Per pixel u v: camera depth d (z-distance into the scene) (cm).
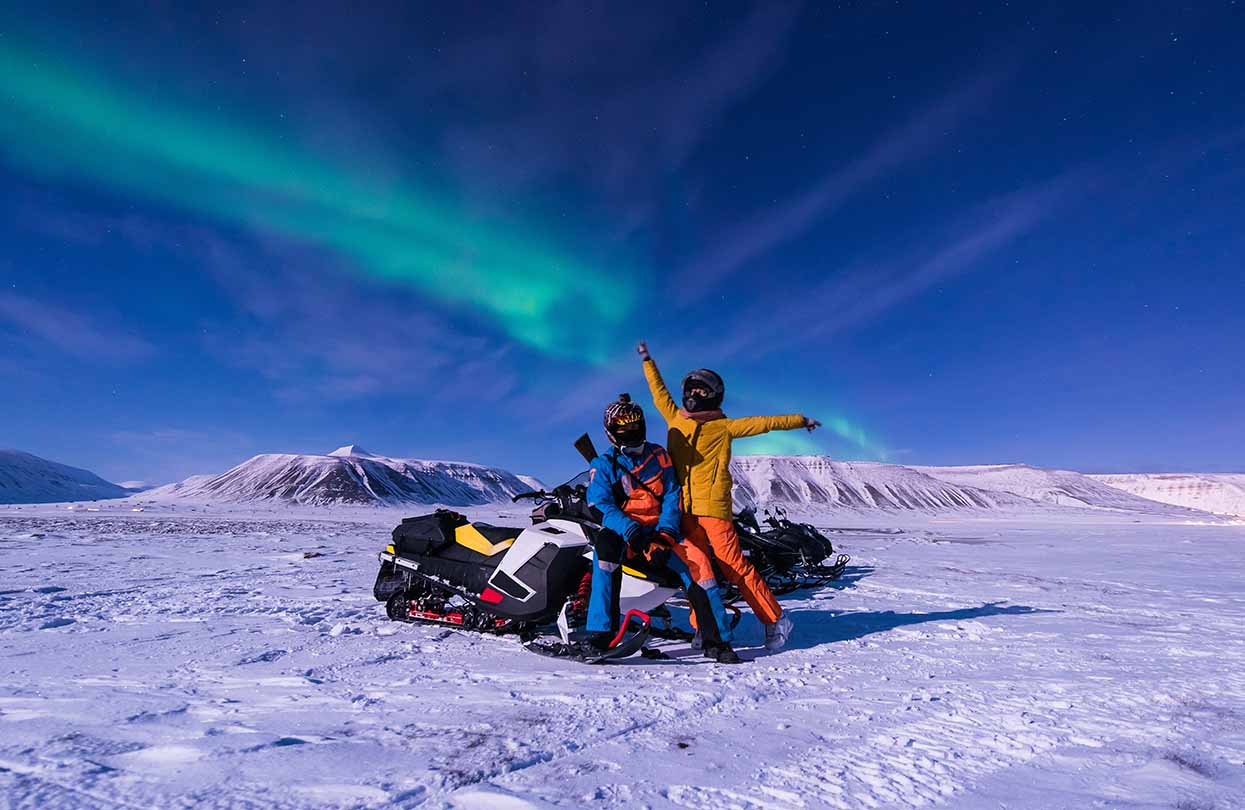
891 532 3095
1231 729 259
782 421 412
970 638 470
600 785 196
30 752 216
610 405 405
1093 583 872
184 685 317
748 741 241
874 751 230
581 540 433
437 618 489
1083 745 238
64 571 870
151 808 173
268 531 2141
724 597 571
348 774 200
